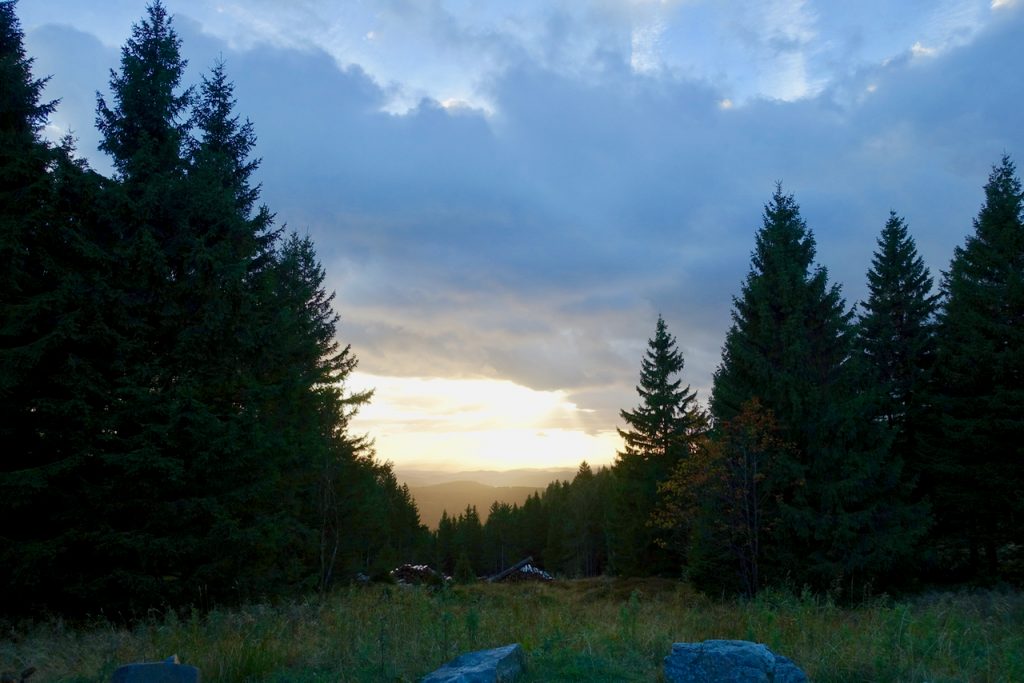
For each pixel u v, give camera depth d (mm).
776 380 24312
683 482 24797
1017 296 25234
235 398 15867
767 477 23156
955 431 26125
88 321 13336
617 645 8133
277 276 25828
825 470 23359
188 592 13898
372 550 32188
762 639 8484
